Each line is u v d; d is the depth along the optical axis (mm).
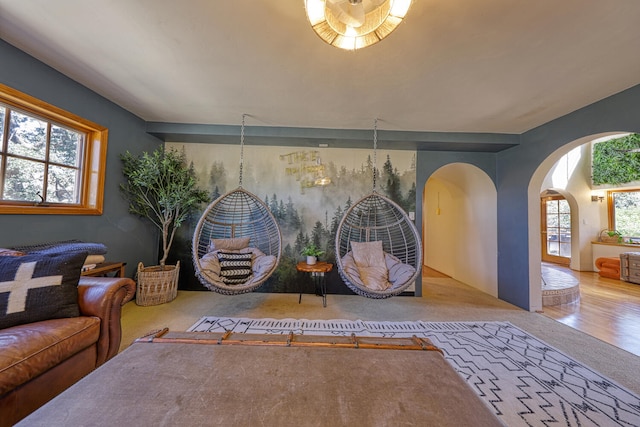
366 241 3621
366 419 753
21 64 1852
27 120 2029
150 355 1059
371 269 3205
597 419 1347
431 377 963
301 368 1001
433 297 3506
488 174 3680
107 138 2639
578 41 1576
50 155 2215
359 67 1936
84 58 1915
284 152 3695
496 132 3227
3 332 1228
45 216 2121
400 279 2830
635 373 1760
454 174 4285
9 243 1874
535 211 3102
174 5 1386
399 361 1067
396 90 2268
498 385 1608
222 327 2404
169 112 2885
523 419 1343
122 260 2947
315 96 2416
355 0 1007
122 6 1404
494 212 3648
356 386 902
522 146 3213
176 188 3070
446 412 785
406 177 3713
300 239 3658
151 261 3463
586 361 1907
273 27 1541
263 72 2037
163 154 3486
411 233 3666
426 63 1860
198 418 740
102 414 740
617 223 5523
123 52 1830
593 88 2133
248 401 815
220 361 1033
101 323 1536
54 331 1290
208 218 3574
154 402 797
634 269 4461
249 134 3232
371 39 1107
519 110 2588
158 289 2955
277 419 746
